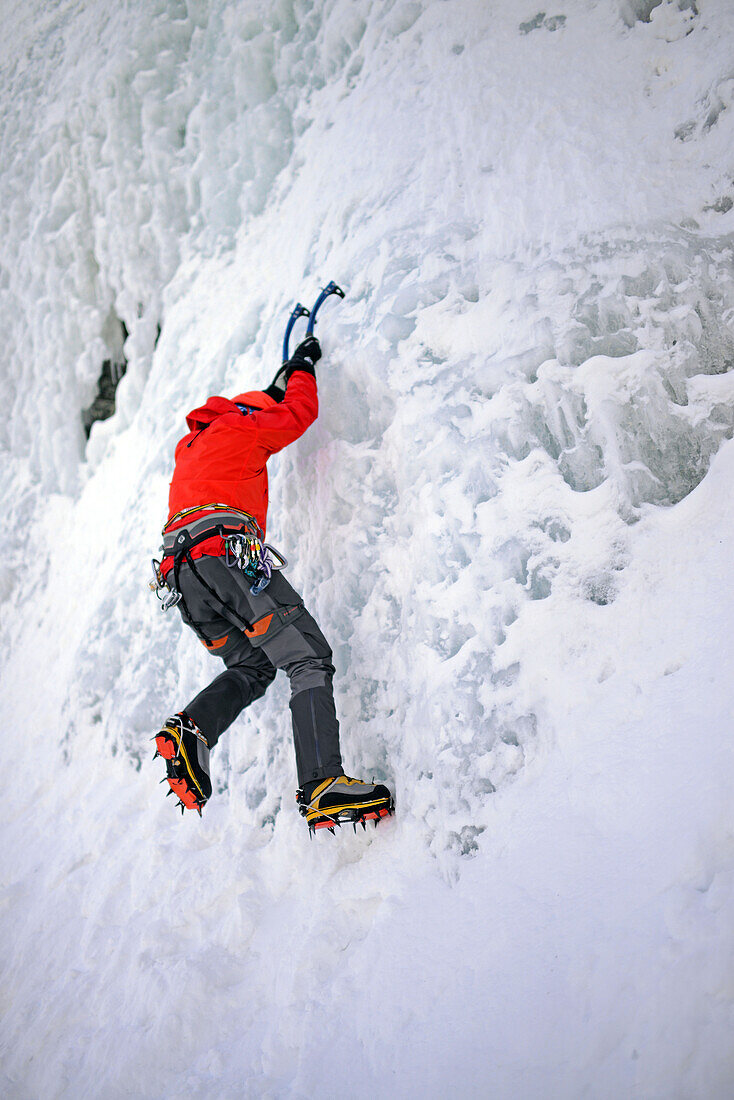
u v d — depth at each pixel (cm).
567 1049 152
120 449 484
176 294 462
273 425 252
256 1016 212
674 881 159
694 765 171
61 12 618
